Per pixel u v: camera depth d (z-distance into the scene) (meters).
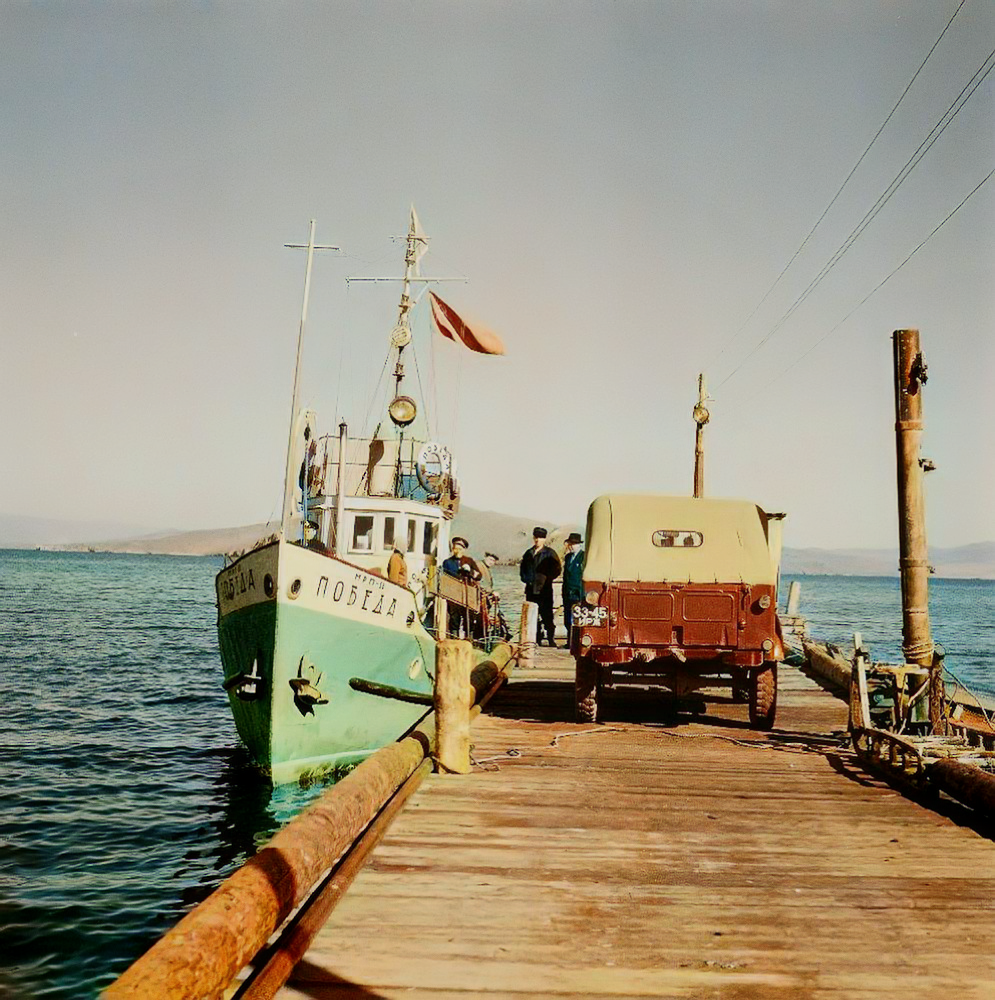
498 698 13.96
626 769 8.98
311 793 12.43
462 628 17.30
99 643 37.03
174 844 10.97
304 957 4.44
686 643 10.73
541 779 8.43
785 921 5.01
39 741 17.22
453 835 6.56
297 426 12.49
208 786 13.87
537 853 6.17
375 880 5.56
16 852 10.53
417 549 16.45
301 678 11.95
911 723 9.92
